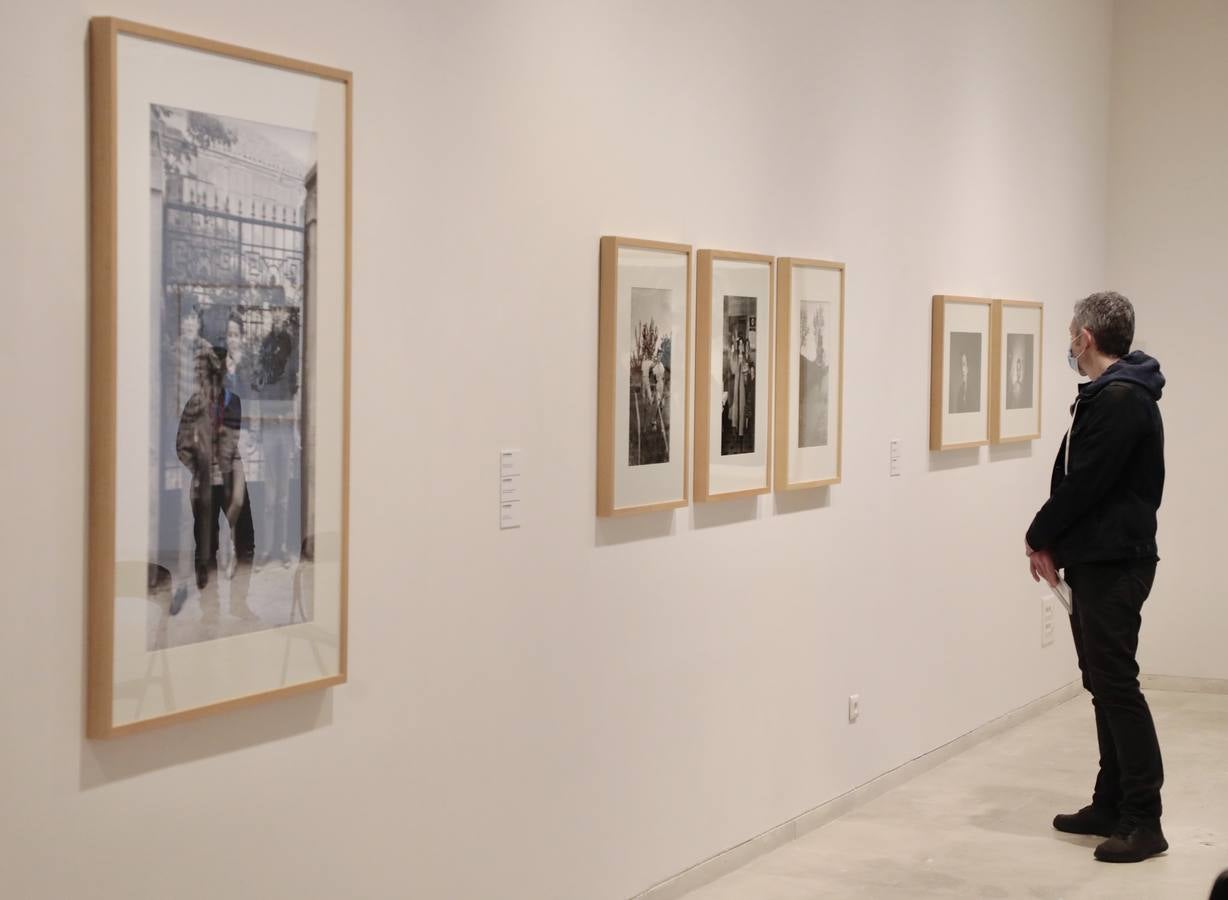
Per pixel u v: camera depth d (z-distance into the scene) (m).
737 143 4.41
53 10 2.41
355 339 3.07
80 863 2.53
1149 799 4.66
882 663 5.43
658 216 4.06
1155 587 7.45
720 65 4.31
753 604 4.62
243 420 2.77
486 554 3.48
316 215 2.90
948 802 5.33
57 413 2.46
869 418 5.28
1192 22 7.23
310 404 2.91
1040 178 6.62
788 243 4.71
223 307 2.71
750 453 4.51
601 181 3.82
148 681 2.60
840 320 4.98
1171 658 7.42
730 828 4.54
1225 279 7.25
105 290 2.48
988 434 6.21
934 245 5.68
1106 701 4.67
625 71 3.89
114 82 2.47
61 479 2.47
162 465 2.61
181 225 2.62
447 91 3.29
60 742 2.49
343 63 3.00
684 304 4.15
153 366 2.58
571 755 3.82
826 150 4.91
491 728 3.53
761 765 4.70
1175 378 7.37
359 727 3.13
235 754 2.83
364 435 3.11
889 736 5.50
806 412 4.80
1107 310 4.69
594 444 3.85
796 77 4.71
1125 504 4.60
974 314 5.95
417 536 3.26
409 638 3.26
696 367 4.25
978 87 5.97
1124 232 7.43
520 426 3.57
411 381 3.22
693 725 4.34
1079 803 5.30
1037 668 6.84
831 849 4.76
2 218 2.36
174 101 2.59
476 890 3.50
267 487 2.83
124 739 2.60
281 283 2.83
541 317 3.62
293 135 2.84
